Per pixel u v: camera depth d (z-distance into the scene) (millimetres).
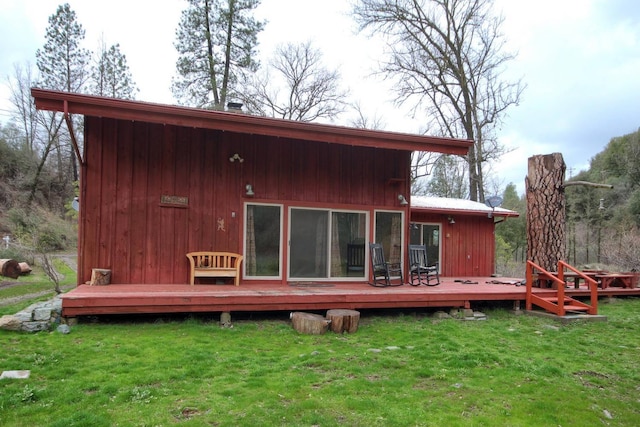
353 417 3234
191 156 7910
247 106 21938
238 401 3455
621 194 24828
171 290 6738
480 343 5727
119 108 6547
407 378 4168
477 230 13336
